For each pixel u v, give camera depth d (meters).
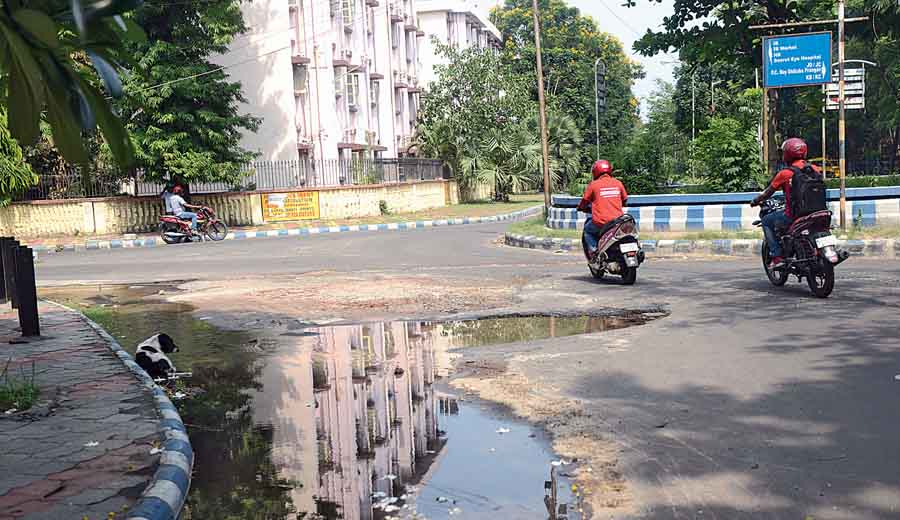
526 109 45.16
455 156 44.81
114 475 4.30
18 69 2.41
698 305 9.70
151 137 26.78
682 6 26.17
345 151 36.56
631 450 4.69
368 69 40.31
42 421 5.40
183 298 12.09
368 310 10.22
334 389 6.41
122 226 28.72
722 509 3.79
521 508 3.88
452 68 44.12
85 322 9.79
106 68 2.56
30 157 27.61
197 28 27.53
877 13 24.45
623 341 7.80
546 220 22.67
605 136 64.94
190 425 5.56
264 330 9.16
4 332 9.20
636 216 18.78
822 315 8.66
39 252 24.12
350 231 28.91
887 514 3.68
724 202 17.91
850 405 5.39
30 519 3.71
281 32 31.64
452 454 4.72
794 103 44.28
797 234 9.94
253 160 31.03
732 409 5.43
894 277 11.21
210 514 3.96
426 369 6.96
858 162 52.16
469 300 10.69
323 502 4.05
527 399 5.88
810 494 3.94
